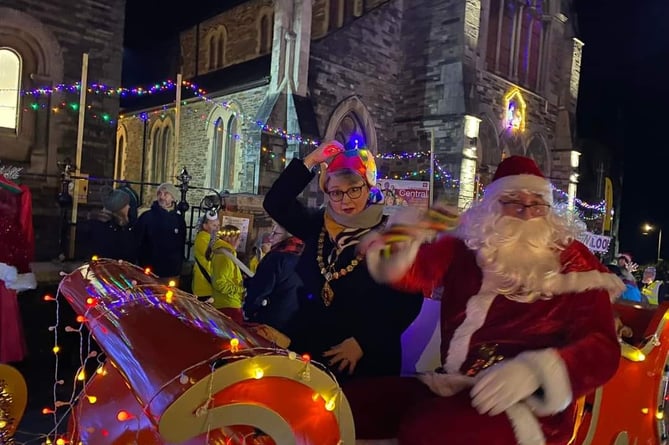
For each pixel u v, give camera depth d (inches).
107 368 100.3
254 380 54.9
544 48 904.3
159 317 68.6
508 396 63.0
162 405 50.6
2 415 118.3
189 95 782.5
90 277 93.7
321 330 102.9
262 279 117.3
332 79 670.5
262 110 605.9
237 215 318.0
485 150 788.6
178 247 250.5
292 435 56.0
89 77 459.5
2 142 414.9
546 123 909.2
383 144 753.0
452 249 81.7
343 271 101.7
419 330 117.8
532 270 73.7
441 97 722.8
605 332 70.6
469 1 709.3
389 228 85.3
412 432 67.8
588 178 1042.1
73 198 358.0
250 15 854.5
